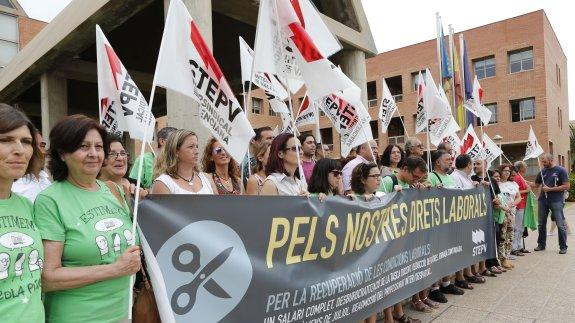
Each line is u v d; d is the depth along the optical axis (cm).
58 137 186
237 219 243
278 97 512
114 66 354
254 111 3216
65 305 179
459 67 1309
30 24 1998
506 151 2633
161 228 212
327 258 299
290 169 342
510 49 2531
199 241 224
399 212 387
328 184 348
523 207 760
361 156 512
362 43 1003
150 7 988
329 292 297
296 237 277
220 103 268
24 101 1570
